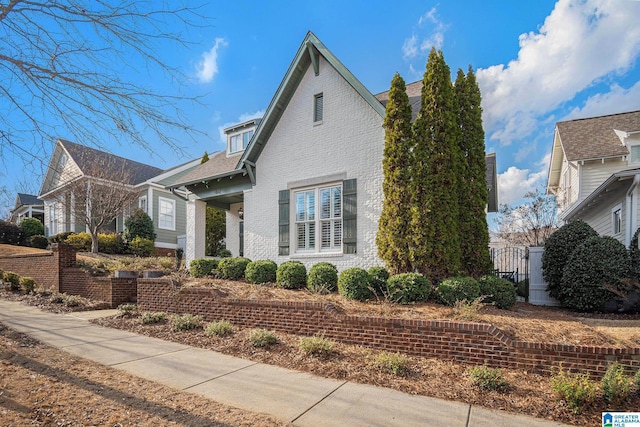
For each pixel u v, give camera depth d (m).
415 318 6.07
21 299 11.85
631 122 17.23
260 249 12.24
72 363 5.34
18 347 6.04
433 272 8.16
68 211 18.50
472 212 9.32
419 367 5.27
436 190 8.25
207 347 6.47
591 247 8.73
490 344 5.28
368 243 9.91
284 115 12.01
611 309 8.78
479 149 9.67
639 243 9.39
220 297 8.20
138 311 9.34
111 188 18.36
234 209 15.95
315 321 6.77
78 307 10.41
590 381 4.43
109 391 4.29
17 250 18.62
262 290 8.59
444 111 8.45
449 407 4.07
